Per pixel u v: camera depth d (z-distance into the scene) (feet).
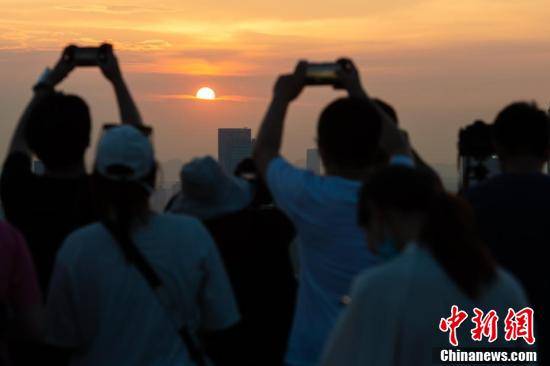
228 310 11.51
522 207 12.25
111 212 11.06
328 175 11.69
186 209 14.24
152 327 10.92
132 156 10.94
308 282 11.85
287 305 14.29
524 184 12.39
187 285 11.12
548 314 12.01
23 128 13.08
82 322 10.96
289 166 11.83
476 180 15.71
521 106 12.78
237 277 14.11
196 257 11.19
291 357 11.97
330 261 11.55
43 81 13.16
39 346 11.48
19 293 10.98
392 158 12.12
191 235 11.27
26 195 12.45
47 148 12.24
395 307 8.62
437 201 8.85
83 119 12.28
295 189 11.57
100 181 11.04
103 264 10.89
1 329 11.03
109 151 10.94
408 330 8.59
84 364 11.09
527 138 12.59
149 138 12.01
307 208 11.54
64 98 12.34
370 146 11.40
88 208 12.44
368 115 11.34
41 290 12.53
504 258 12.16
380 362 8.62
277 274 14.26
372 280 8.75
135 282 10.90
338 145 11.35
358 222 9.55
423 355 8.60
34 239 12.48
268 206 14.42
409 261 8.77
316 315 11.71
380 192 9.19
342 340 8.79
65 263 10.94
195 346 11.15
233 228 14.14
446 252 8.64
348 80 12.19
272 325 14.21
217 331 11.59
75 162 12.52
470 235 8.75
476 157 15.71
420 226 9.08
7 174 12.59
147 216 11.11
